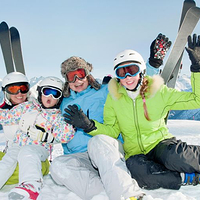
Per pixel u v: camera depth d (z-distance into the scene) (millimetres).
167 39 2867
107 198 1699
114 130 2328
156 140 2199
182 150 1908
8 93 2662
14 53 3803
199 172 1933
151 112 2205
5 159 2193
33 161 1963
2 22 3777
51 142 2469
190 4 3365
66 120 2115
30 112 2551
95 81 2684
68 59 2611
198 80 2027
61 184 2102
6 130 2641
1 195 1976
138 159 2008
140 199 1577
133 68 2166
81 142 2447
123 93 2270
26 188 1710
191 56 2029
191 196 1775
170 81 3328
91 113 2543
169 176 1909
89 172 1983
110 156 1752
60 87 2619
